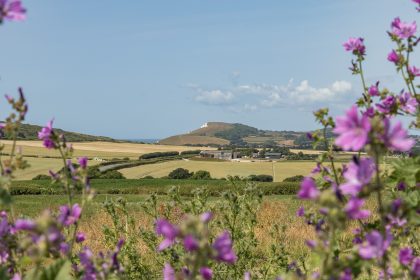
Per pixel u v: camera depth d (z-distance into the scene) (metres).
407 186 3.04
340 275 2.02
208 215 1.88
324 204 1.85
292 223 10.35
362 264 2.05
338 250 2.86
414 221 2.10
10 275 2.68
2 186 2.74
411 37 3.46
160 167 85.25
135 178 74.31
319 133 3.36
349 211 1.85
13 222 2.87
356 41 3.77
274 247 5.75
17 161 2.80
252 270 5.79
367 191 1.89
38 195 38.16
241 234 5.62
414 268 2.39
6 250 2.66
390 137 1.85
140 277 5.55
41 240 2.08
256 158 112.06
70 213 2.75
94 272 2.62
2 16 2.15
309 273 4.30
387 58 3.49
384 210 2.09
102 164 84.12
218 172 77.94
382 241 2.04
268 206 15.35
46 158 77.69
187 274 2.22
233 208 5.63
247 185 6.01
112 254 2.70
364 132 1.85
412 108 3.35
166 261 4.32
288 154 116.50
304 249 7.46
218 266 5.24
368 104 3.50
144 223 8.50
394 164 3.00
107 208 6.24
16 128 2.86
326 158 3.32
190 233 1.84
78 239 2.84
